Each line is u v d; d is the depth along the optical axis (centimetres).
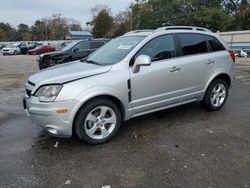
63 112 405
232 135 472
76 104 410
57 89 406
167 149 422
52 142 458
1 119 593
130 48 488
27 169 373
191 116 574
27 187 332
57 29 10075
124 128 513
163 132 490
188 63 533
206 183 331
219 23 3941
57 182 341
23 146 446
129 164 380
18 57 3142
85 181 342
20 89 963
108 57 502
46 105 405
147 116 576
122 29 7056
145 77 476
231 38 2817
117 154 410
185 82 535
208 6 4241
